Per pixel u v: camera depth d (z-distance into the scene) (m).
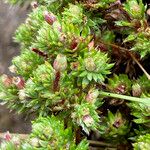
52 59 0.22
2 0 0.34
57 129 0.20
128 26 0.23
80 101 0.21
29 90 0.21
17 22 0.33
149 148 0.19
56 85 0.21
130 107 0.22
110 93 0.22
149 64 0.25
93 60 0.21
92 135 0.24
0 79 0.23
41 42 0.22
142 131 0.22
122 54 0.24
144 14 0.23
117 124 0.22
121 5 0.23
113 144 0.23
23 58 0.23
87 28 0.23
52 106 0.22
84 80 0.21
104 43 0.24
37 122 0.21
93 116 0.21
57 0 0.24
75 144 0.22
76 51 0.22
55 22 0.22
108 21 0.24
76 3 0.24
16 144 0.21
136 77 0.25
